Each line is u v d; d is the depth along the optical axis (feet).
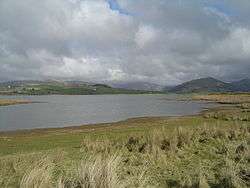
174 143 49.32
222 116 150.20
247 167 34.55
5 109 306.55
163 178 34.09
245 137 55.47
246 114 155.43
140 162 40.60
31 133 127.95
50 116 221.66
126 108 308.60
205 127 65.41
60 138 93.45
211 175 33.76
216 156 42.65
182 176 34.32
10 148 74.28
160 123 139.54
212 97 515.09
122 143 57.31
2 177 33.65
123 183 26.63
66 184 28.91
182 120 150.51
